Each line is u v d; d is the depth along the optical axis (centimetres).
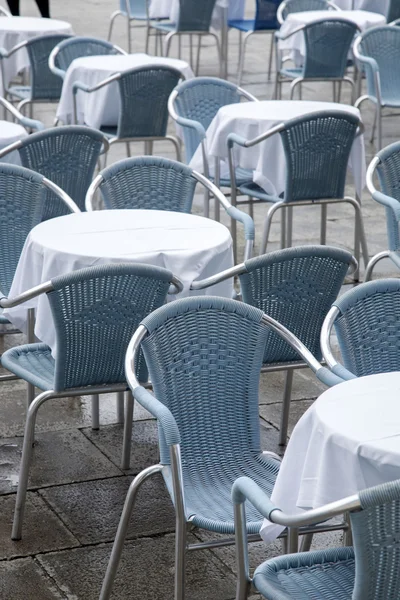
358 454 312
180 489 359
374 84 1052
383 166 676
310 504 330
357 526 275
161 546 462
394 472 307
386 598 286
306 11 1348
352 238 910
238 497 326
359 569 279
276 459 420
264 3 1332
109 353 451
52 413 595
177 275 490
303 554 340
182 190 645
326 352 417
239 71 1399
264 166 751
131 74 880
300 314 493
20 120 846
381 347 441
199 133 805
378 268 838
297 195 733
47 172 700
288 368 501
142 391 378
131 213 570
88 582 433
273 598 315
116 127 967
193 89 877
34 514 483
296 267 482
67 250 490
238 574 336
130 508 390
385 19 1288
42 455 541
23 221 595
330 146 724
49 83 1066
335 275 490
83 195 721
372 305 439
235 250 787
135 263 438
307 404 615
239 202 772
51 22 1271
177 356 406
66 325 436
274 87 1377
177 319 407
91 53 1076
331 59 1139
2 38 1192
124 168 632
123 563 448
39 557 450
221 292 516
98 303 439
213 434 414
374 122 1195
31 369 476
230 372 417
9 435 564
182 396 407
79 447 552
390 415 334
